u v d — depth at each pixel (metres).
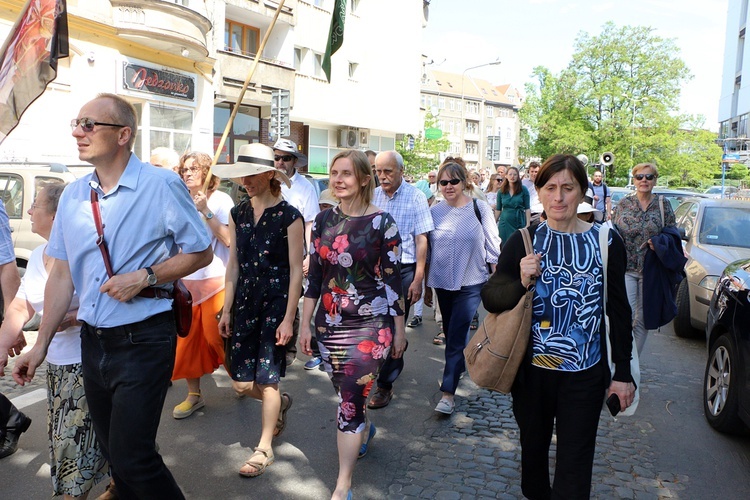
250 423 4.62
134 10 14.92
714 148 48.84
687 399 5.36
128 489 2.80
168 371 2.73
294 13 23.92
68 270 2.84
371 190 3.50
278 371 3.91
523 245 2.88
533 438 2.98
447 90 96.38
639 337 5.54
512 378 2.86
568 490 2.72
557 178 2.76
